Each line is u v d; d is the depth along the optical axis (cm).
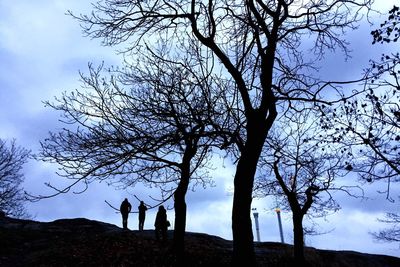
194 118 1315
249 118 1352
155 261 1808
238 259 1207
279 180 2178
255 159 1304
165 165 1642
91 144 1198
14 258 1886
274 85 1318
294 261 2072
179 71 1535
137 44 1490
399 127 1302
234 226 1248
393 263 2742
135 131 1266
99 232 2572
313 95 1288
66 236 2414
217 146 1455
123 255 1873
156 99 1456
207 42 1387
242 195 1268
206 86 1488
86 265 1755
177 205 1767
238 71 1404
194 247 2188
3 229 2439
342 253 2698
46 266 1728
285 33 1461
